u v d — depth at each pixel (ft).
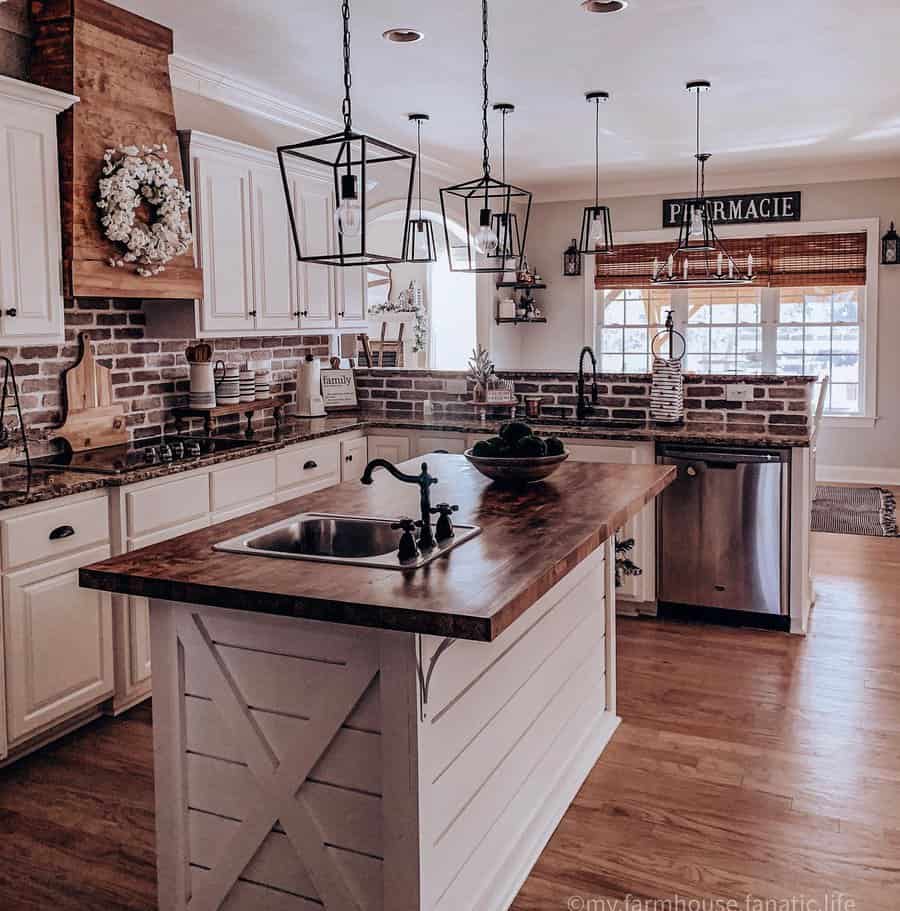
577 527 8.05
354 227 7.57
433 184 24.79
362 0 12.22
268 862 7.03
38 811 9.35
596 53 14.94
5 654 9.89
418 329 33.78
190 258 13.50
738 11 13.07
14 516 9.91
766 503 14.51
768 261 28.02
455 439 16.65
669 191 28.68
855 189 26.78
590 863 8.36
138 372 14.28
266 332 15.58
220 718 7.04
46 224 11.10
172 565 6.93
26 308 10.86
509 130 20.70
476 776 7.52
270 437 15.10
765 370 28.60
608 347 30.25
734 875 8.13
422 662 6.34
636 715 11.54
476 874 7.58
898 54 15.30
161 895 7.39
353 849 6.68
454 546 7.45
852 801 9.36
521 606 6.14
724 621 15.15
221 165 14.29
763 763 10.21
